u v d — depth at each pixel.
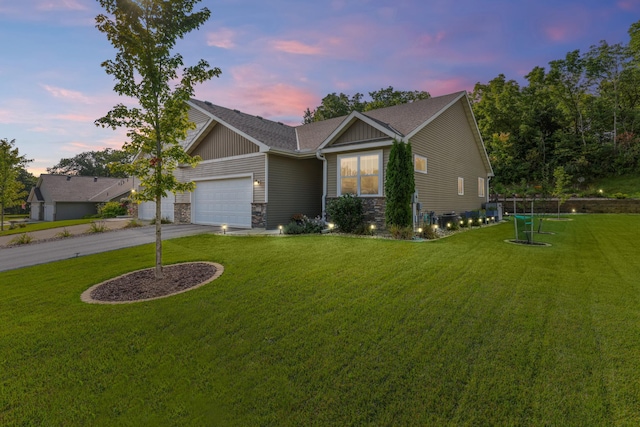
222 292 4.52
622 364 2.53
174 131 5.64
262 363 2.70
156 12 5.16
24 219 36.88
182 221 15.35
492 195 24.50
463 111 15.31
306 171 13.57
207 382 2.46
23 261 7.77
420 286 4.53
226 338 3.17
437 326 3.27
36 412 2.17
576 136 26.64
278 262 6.14
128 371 2.64
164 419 2.08
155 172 5.49
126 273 6.00
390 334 3.12
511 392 2.23
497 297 4.05
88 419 2.10
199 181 14.45
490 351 2.77
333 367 2.59
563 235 9.86
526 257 6.37
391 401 2.18
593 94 28.84
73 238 11.41
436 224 11.56
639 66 26.69
